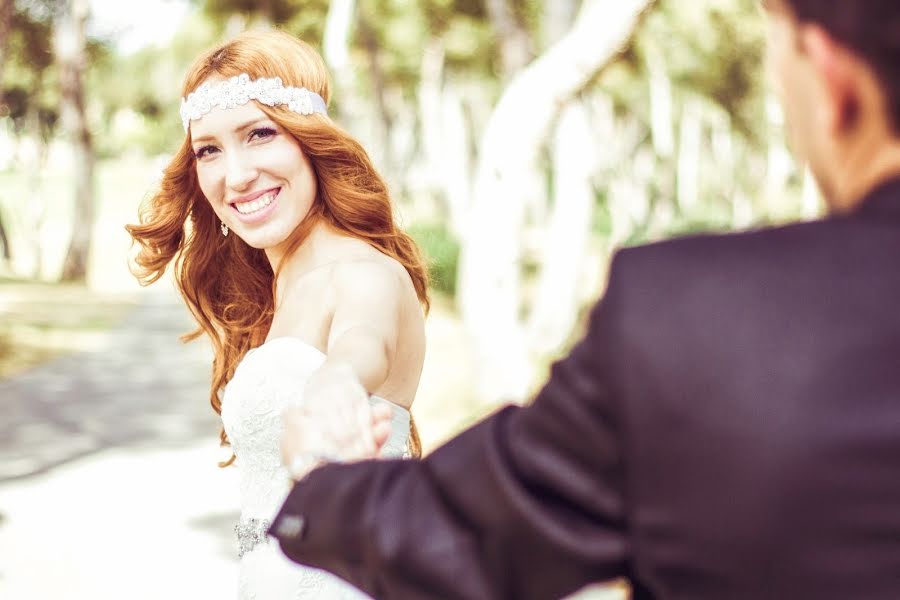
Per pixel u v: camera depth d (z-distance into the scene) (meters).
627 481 0.88
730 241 0.90
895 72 0.82
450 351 13.70
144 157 91.94
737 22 28.55
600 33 8.26
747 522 0.82
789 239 0.88
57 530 6.33
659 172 53.34
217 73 2.22
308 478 1.08
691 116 49.03
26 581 5.41
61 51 28.42
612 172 48.34
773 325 0.84
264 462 2.22
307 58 2.27
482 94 43.38
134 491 7.29
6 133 40.06
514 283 9.00
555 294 13.18
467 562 0.93
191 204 2.48
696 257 0.89
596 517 0.90
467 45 31.50
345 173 2.28
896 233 0.86
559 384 0.91
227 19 31.48
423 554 0.94
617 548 0.89
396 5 31.23
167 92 52.19
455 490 0.95
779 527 0.82
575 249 13.12
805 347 0.83
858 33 0.83
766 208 42.78
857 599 0.80
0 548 5.96
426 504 0.97
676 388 0.85
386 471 1.02
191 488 7.35
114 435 9.36
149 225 2.49
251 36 2.26
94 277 31.14
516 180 8.77
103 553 5.88
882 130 0.85
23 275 31.23
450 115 40.03
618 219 46.34
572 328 13.35
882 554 0.80
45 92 35.88
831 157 0.90
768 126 37.38
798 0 0.87
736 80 33.81
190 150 2.39
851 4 0.83
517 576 0.92
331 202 2.27
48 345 15.34
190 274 2.54
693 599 0.86
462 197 29.67
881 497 0.81
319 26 30.50
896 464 0.81
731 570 0.83
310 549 1.03
